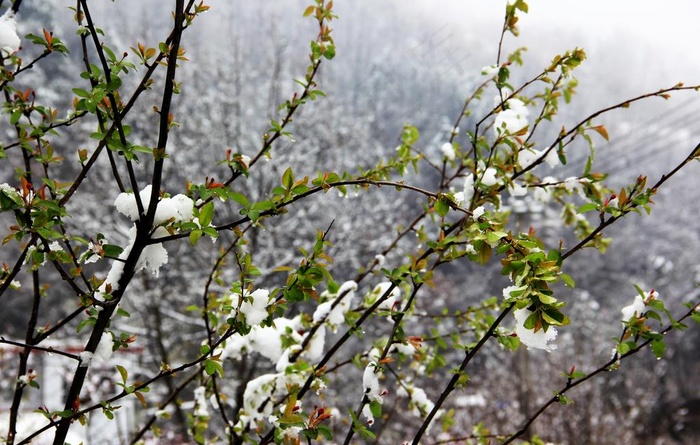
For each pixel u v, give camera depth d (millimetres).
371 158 12070
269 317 1246
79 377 1245
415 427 8883
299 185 1243
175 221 1181
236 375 7035
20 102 1384
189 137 9578
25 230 1115
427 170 13680
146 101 9000
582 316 16938
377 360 1584
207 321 1929
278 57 10195
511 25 1670
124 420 6320
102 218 8969
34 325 1476
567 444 9219
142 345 8781
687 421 18250
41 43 1303
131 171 1111
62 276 1214
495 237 1070
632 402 12484
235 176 1478
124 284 1219
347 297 2004
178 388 2035
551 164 1641
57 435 1224
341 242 9344
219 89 10117
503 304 1093
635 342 1391
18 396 1411
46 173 1393
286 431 1380
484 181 1635
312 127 10438
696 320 1336
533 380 11305
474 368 13570
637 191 1266
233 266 7504
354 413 1475
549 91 1689
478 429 2002
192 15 1146
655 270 27375
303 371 1863
